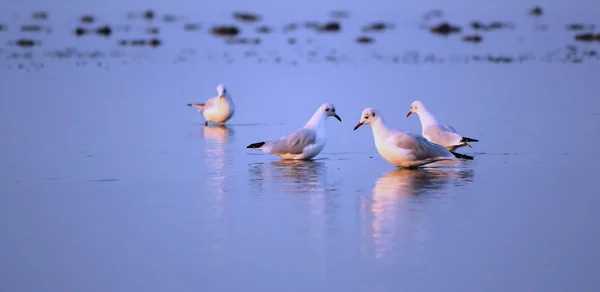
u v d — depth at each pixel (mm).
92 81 34875
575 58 40531
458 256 11570
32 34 57188
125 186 15891
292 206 14211
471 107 26578
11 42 51469
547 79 33406
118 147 20312
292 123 24406
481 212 13672
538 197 14625
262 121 24938
